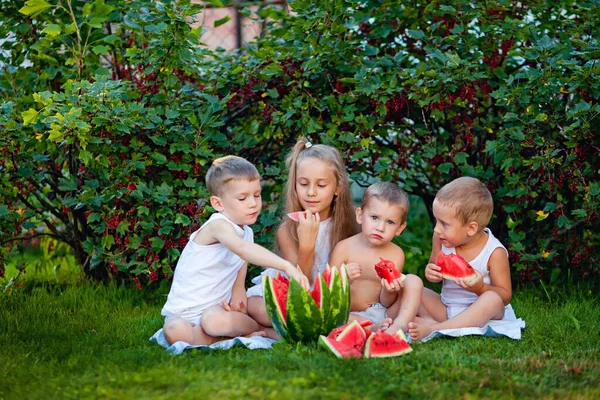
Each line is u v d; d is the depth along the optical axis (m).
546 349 4.05
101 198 5.11
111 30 6.10
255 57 5.61
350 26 5.33
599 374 3.52
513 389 3.29
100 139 4.93
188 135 5.25
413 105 5.67
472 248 4.64
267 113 5.56
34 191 5.74
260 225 5.38
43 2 5.23
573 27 5.64
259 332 4.37
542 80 5.07
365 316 4.55
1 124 5.04
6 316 4.80
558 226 5.22
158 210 5.14
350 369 3.48
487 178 5.49
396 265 4.61
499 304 4.44
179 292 4.37
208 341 4.22
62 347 4.08
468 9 5.54
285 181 5.39
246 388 3.24
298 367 3.57
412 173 5.55
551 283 5.56
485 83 5.54
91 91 4.97
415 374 3.46
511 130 5.12
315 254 4.82
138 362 3.75
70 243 5.87
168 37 5.21
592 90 5.02
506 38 5.50
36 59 5.82
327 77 5.54
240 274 4.55
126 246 5.29
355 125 5.51
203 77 5.77
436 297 4.72
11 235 5.39
